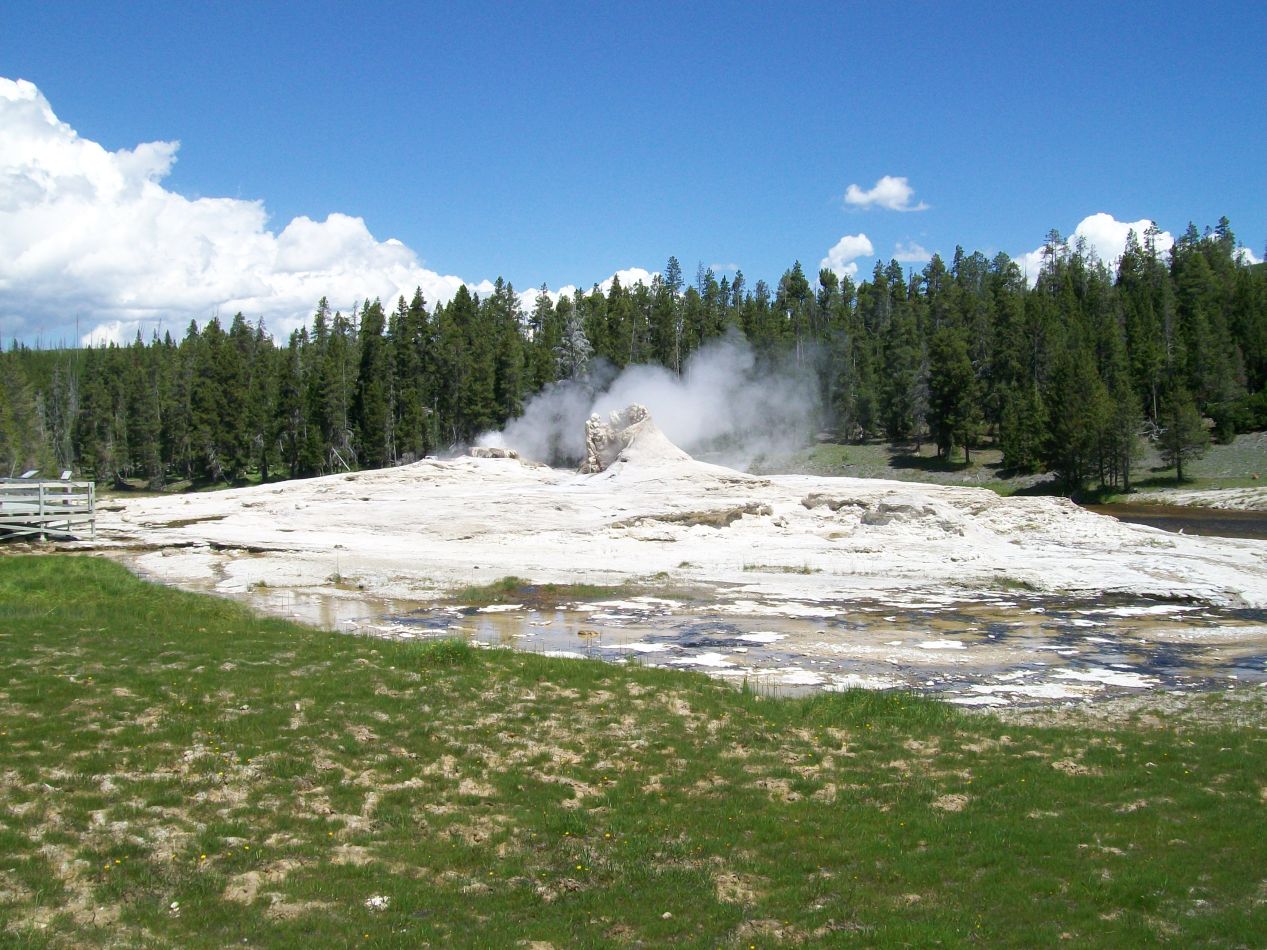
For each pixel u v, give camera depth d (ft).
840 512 144.05
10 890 29.09
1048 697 58.34
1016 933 28.09
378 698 48.98
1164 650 71.97
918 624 81.05
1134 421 267.18
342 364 313.94
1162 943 27.35
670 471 163.63
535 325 416.46
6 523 121.60
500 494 155.33
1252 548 128.47
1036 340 334.24
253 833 34.17
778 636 75.61
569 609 86.69
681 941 27.91
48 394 448.24
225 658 54.70
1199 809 37.86
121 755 39.45
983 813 37.60
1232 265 411.13
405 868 32.50
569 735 45.65
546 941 27.89
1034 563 111.24
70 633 60.03
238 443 318.04
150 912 28.63
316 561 112.37
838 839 35.06
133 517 149.18
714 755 43.80
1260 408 292.40
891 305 435.94
